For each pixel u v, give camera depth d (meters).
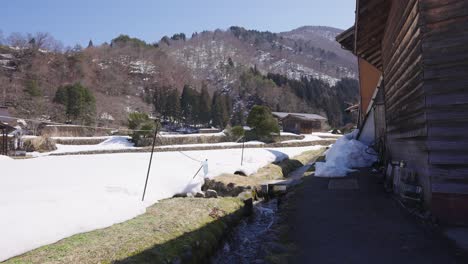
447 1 4.40
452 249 3.70
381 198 6.38
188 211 6.43
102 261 3.93
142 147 24.45
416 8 4.74
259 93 76.12
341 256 3.75
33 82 42.47
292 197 7.24
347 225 4.86
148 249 4.35
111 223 5.49
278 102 70.31
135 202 6.64
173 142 28.05
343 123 67.31
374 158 10.93
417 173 5.18
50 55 61.62
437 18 4.45
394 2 6.34
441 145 4.39
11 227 4.48
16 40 62.09
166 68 86.06
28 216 4.98
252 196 9.11
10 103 35.78
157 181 9.02
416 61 4.85
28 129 28.62
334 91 85.81
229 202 7.57
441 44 4.42
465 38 4.31
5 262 3.81
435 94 4.45
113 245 4.44
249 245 5.72
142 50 88.81
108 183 8.52
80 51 71.31
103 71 67.94
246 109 72.50
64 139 26.17
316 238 4.42
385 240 4.13
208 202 7.31
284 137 32.97
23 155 20.11
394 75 6.67
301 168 18.30
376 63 10.01
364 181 8.21
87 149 23.28
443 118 4.39
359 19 6.96
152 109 57.03
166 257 4.22
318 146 32.28
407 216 5.06
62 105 37.62
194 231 5.34
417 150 5.09
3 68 52.75
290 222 5.29
